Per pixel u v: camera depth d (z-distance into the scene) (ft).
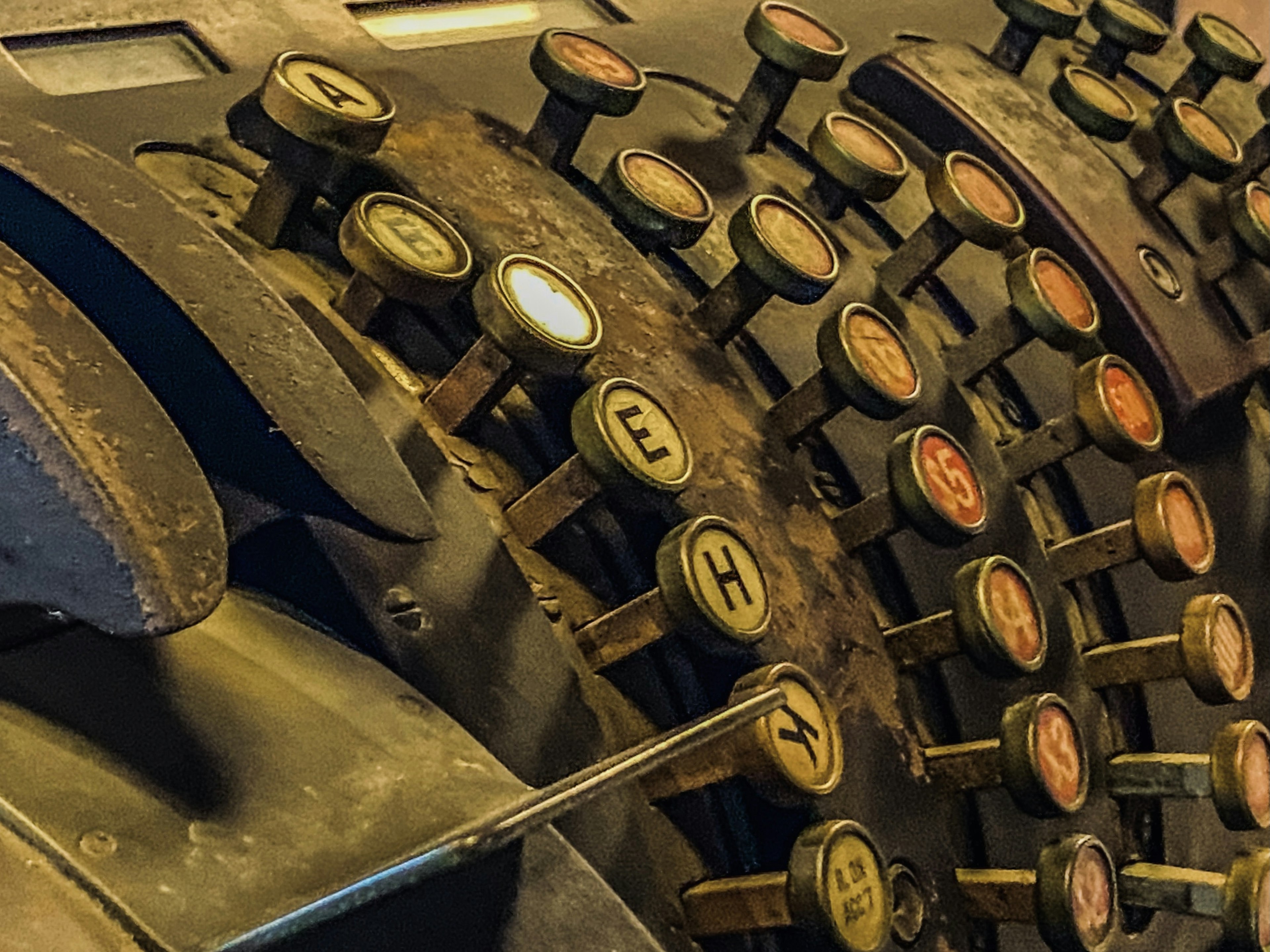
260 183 1.07
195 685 0.84
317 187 1.06
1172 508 1.20
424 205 1.07
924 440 1.11
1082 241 1.35
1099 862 1.08
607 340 1.09
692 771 0.98
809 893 0.94
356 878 0.77
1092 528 1.28
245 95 1.14
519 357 0.99
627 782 0.94
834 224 1.31
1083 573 1.22
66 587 0.76
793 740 0.97
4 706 0.79
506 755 0.94
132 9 1.20
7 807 0.75
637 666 1.02
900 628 1.12
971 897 1.08
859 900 0.96
